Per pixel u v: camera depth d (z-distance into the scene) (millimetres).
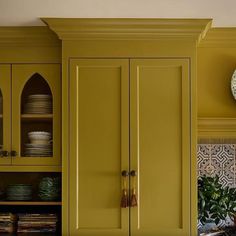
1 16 2586
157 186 2641
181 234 2617
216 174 3078
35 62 2828
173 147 2646
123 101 2670
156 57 2674
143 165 2648
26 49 2832
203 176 3006
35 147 2797
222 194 2875
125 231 2633
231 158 3074
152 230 2625
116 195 2650
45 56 2830
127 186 2643
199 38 2723
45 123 2824
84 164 2664
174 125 2654
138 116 2666
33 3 2389
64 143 2672
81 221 2650
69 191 2658
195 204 2619
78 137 2672
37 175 3035
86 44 2688
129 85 2674
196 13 2543
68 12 2518
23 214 2865
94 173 2660
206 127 2826
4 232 2832
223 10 2500
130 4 2404
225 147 3082
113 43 2688
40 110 2820
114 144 2666
